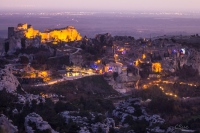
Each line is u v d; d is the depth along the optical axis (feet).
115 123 596.29
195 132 558.15
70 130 511.81
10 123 476.13
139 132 553.64
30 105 567.18
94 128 530.27
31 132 478.59
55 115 545.44
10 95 587.27
